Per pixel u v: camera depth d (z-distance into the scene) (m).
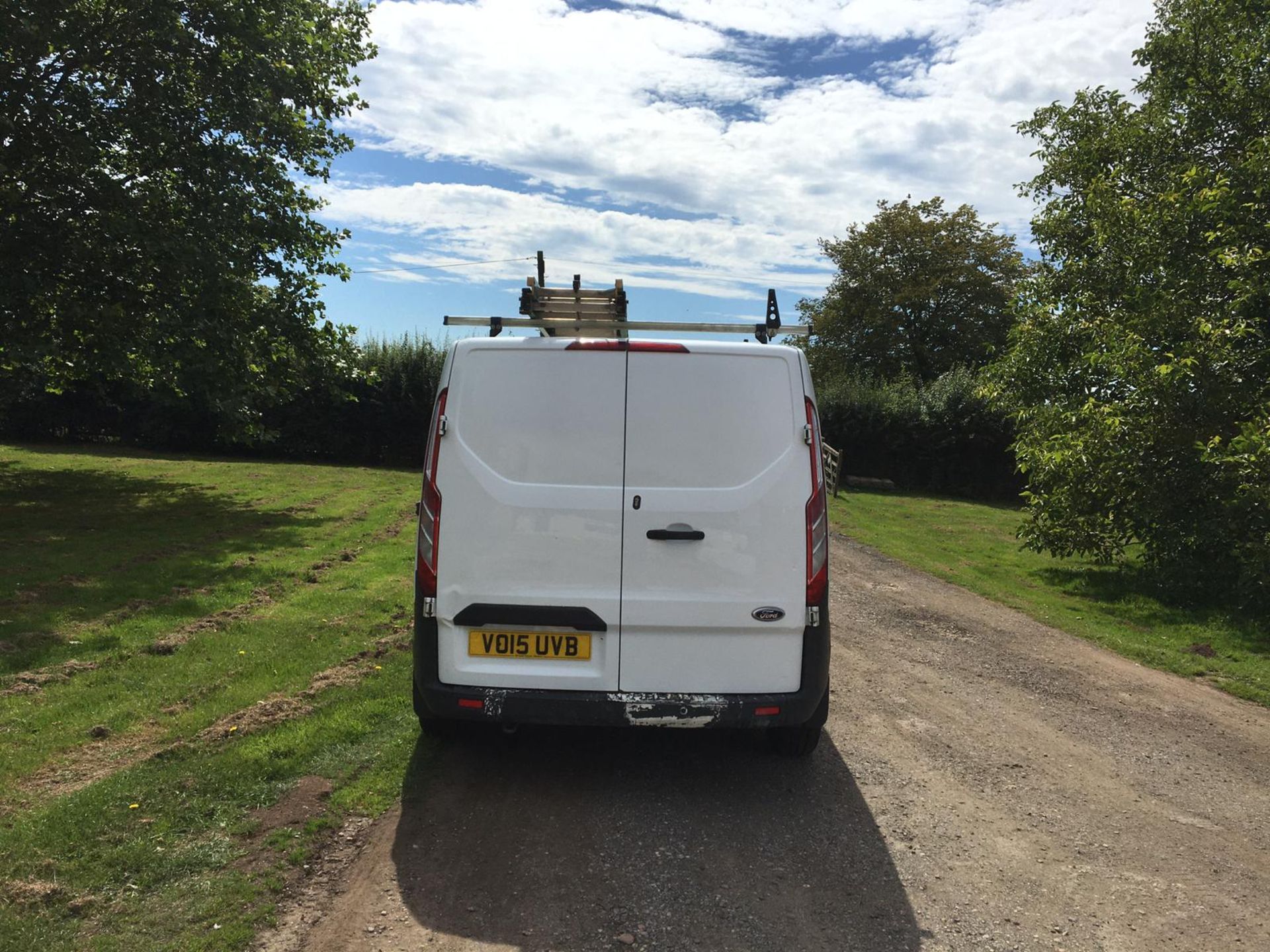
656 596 3.67
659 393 3.71
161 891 2.85
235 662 5.43
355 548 10.33
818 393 27.88
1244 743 5.10
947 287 38.94
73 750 3.99
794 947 2.74
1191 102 11.20
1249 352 8.98
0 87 11.97
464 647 3.73
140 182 13.40
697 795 3.94
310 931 2.70
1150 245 10.30
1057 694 5.93
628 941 2.73
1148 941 2.87
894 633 7.62
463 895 2.96
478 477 3.69
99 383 19.30
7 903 2.70
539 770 4.15
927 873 3.28
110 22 12.64
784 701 3.70
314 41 15.20
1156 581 10.09
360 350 17.38
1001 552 13.27
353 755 4.13
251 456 25.12
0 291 11.93
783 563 3.71
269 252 15.05
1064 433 11.06
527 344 3.74
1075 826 3.80
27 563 8.23
